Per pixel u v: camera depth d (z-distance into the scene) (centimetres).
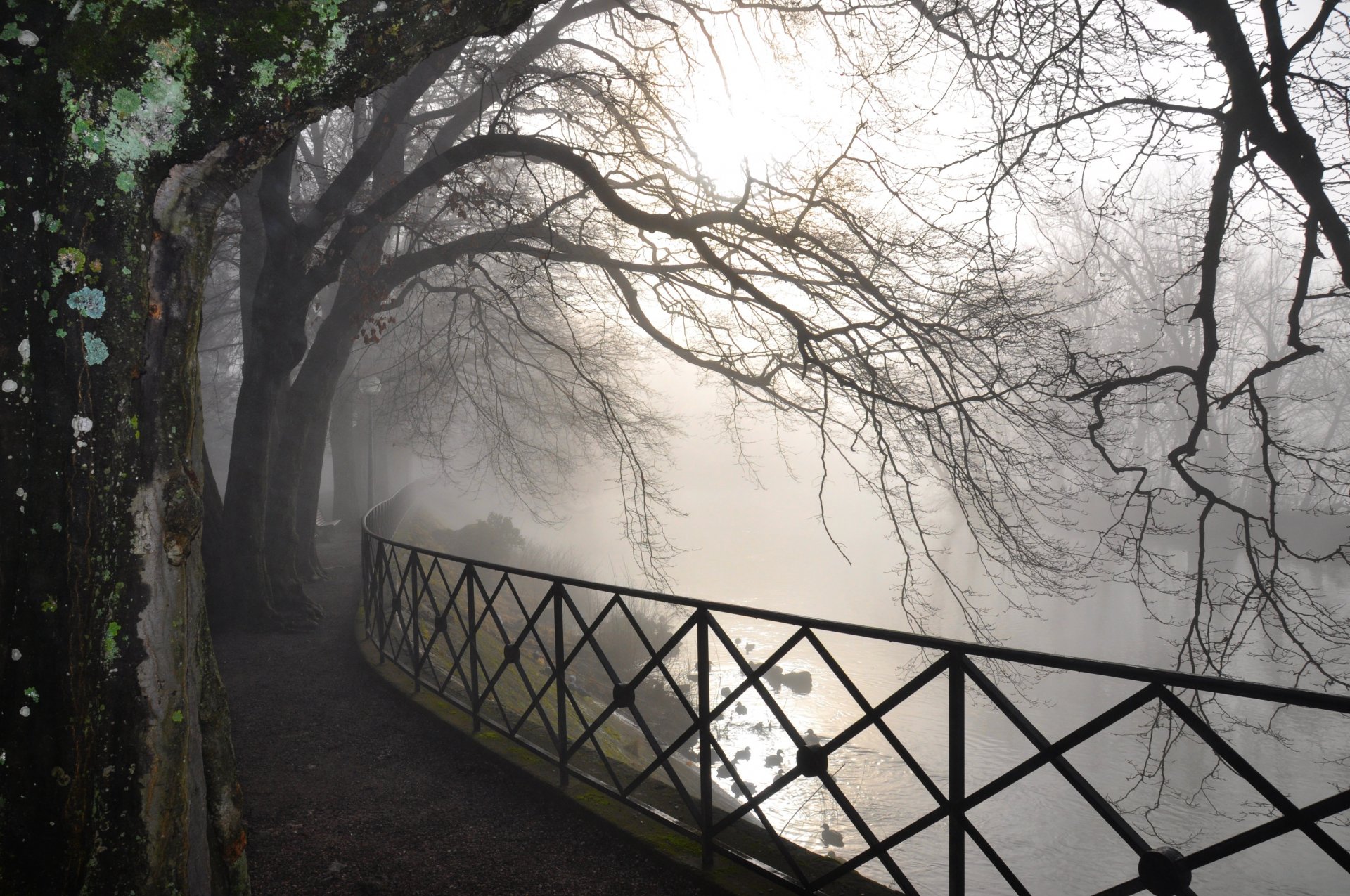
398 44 182
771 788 312
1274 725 1270
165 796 175
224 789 210
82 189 163
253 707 655
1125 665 207
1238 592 635
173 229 177
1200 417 612
